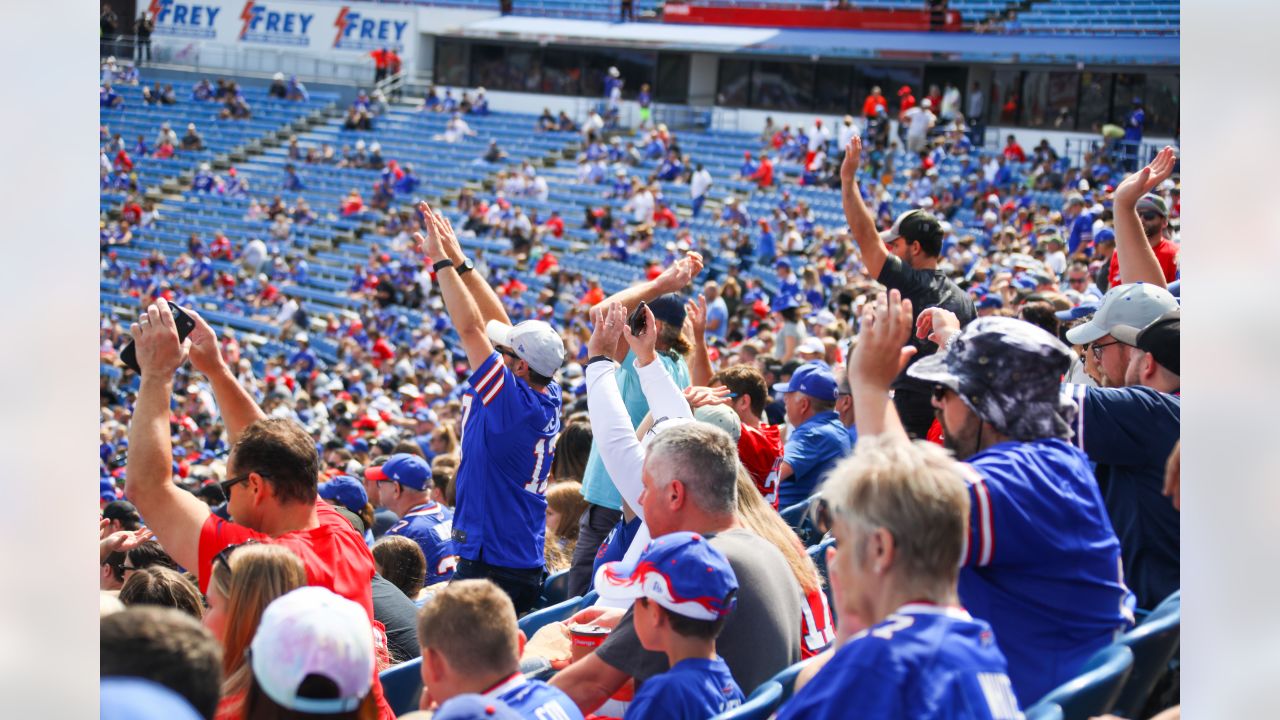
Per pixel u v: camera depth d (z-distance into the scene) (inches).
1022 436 114.3
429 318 993.5
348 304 1159.6
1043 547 107.6
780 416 334.3
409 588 205.8
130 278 1269.7
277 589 126.0
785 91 1397.6
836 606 96.1
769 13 1449.3
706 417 191.8
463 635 110.5
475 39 1555.1
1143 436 135.9
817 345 354.0
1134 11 1285.7
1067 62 1200.2
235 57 1643.7
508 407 201.6
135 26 1643.7
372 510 264.4
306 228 1318.9
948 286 202.2
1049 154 1064.2
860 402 117.7
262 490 142.3
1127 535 140.5
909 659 85.2
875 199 1003.9
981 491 106.6
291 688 97.8
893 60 1327.5
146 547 208.8
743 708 113.0
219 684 88.5
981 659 86.9
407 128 1493.6
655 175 1254.9
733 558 130.6
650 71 1472.7
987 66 1284.4
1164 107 1187.9
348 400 757.9
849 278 733.3
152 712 80.9
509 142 1427.2
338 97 1578.5
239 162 1494.8
